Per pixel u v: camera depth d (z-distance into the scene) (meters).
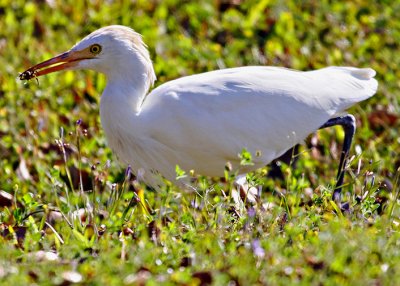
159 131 10.58
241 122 10.62
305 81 11.13
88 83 14.63
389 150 13.16
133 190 11.81
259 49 16.86
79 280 7.87
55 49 16.20
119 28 10.86
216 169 11.03
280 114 10.80
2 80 14.93
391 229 9.34
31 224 9.35
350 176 12.02
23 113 13.83
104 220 9.72
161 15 17.78
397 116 14.12
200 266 8.20
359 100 11.44
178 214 10.20
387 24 17.64
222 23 17.58
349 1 18.69
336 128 13.67
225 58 16.20
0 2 18.09
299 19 17.67
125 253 8.59
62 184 10.77
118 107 10.69
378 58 16.39
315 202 9.91
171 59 15.91
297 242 8.68
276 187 11.75
